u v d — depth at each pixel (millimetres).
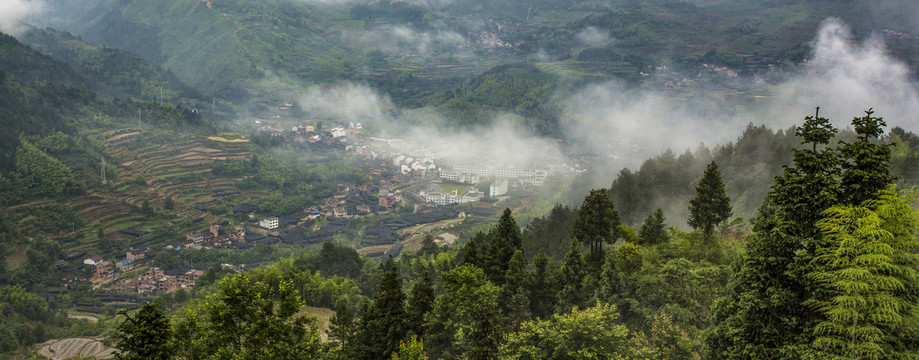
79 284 191375
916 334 40781
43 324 161000
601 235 96188
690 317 71125
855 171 43250
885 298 39312
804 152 46344
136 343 46406
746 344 47719
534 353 60000
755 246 48719
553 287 88562
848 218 41062
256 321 54688
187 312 55469
